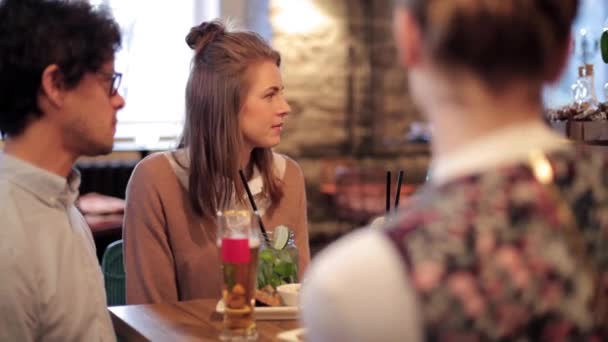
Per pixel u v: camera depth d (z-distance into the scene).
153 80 5.61
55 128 1.46
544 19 0.75
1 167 1.46
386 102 5.94
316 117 5.77
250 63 2.25
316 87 5.75
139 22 5.55
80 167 4.96
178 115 5.66
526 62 0.75
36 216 1.45
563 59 0.80
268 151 2.36
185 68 5.67
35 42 1.41
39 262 1.43
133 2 5.53
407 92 5.97
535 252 0.72
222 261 1.53
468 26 0.74
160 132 5.62
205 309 1.83
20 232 1.41
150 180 2.26
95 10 1.46
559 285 0.73
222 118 2.23
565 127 2.24
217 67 2.24
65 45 1.41
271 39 5.59
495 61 0.75
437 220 0.73
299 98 5.71
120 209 4.38
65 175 1.50
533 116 0.79
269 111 2.27
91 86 1.45
